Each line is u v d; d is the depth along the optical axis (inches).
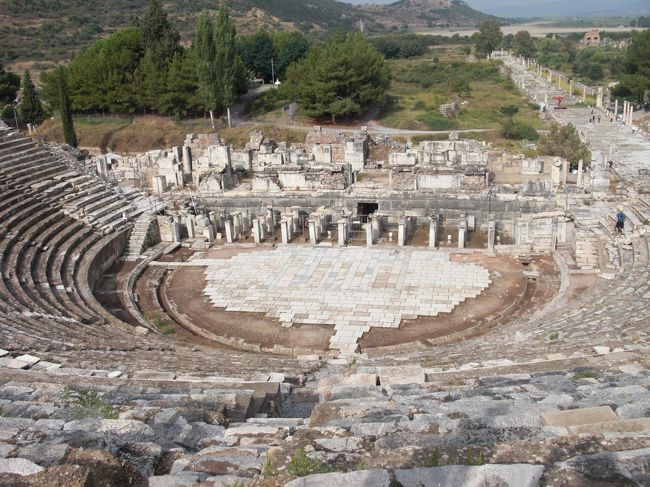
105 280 1419.8
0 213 1397.6
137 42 3373.5
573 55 5964.6
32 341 777.6
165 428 408.5
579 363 541.3
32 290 1150.3
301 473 291.3
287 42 4065.0
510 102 3580.2
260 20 7859.3
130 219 1664.6
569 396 411.8
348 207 1745.8
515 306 1199.6
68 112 2605.8
